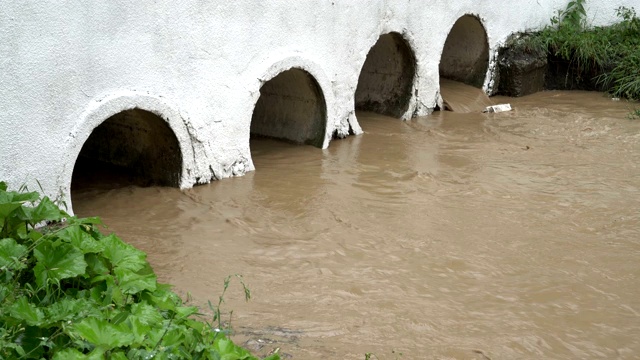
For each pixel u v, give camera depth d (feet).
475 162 26.16
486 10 34.47
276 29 24.16
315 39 25.75
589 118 32.40
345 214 21.11
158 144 22.15
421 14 30.48
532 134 29.86
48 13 18.08
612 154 27.55
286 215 20.88
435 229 20.44
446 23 32.04
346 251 18.89
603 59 37.32
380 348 14.67
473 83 35.96
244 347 14.30
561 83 38.29
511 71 36.17
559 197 23.13
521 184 24.14
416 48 30.58
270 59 24.12
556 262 18.85
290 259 18.28
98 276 12.56
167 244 18.70
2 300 11.56
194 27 21.57
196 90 22.00
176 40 21.16
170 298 12.85
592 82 37.78
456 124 30.94
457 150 27.45
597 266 18.71
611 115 33.06
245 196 22.03
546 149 27.94
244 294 16.48
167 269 17.42
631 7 40.22
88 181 22.34
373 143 27.81
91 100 19.34
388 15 28.84
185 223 19.97
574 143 28.78
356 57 27.76
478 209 21.95
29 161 18.25
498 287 17.49
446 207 22.00
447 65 36.47
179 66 21.40
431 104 32.27
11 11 17.38
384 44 30.81
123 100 20.02
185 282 16.85
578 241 20.08
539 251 19.40
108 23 19.40
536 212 21.90
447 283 17.56
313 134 26.89
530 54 36.88
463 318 16.03
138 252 13.25
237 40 22.90
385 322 15.65
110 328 10.57
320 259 18.37
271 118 27.68
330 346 14.62
